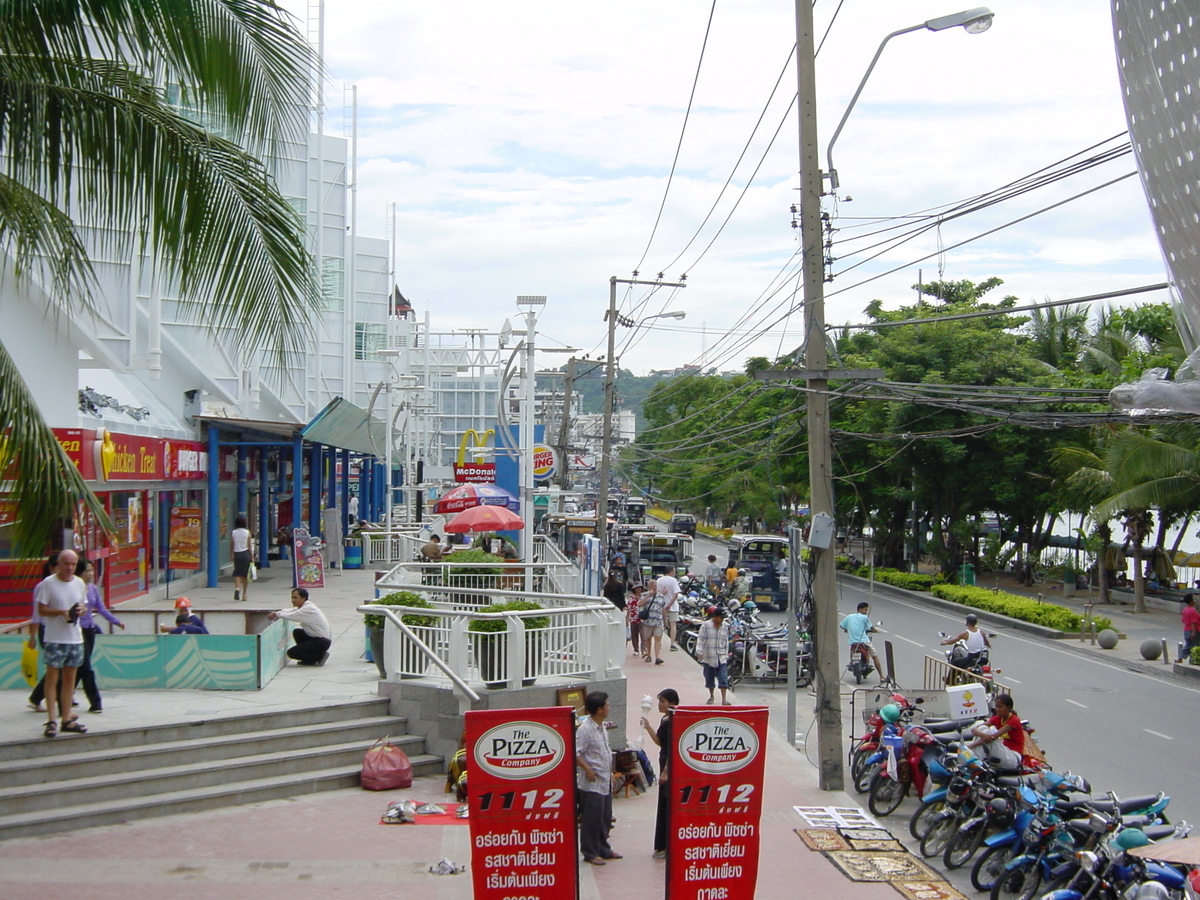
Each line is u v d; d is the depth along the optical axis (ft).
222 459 98.78
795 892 31.30
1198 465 93.50
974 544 156.76
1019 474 137.39
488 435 132.46
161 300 76.13
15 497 27.84
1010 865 30.91
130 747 36.91
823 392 45.37
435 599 61.31
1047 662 82.69
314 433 97.04
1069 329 156.66
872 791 40.60
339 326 127.24
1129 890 27.30
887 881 32.14
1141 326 144.97
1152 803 33.60
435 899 28.71
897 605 124.57
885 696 44.96
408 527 137.28
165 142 27.53
